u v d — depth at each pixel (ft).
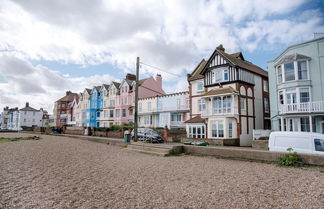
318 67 60.39
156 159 38.24
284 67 66.39
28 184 21.80
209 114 80.59
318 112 56.70
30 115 293.23
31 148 50.67
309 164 28.30
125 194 18.84
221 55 82.38
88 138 80.33
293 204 15.84
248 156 34.12
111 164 33.47
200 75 94.07
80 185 21.68
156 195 18.51
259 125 85.61
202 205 16.05
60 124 222.69
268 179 22.77
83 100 187.93
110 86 160.04
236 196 17.81
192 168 29.53
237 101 75.72
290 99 64.44
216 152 38.60
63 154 43.14
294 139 34.01
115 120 149.38
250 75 84.64
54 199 17.52
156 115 123.85
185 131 89.35
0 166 30.12
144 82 140.67
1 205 16.07
